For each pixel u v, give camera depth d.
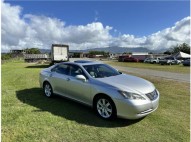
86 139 3.73
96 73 5.41
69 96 5.74
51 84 6.38
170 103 6.11
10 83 9.30
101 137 3.81
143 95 4.39
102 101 4.75
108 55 86.12
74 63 5.83
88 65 5.67
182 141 3.72
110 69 5.97
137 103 4.24
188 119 4.78
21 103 5.86
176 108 5.61
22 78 11.16
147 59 42.31
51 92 6.45
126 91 4.36
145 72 17.25
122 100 4.32
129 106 4.24
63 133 3.94
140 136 3.89
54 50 22.53
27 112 5.05
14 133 3.88
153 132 4.07
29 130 4.02
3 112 5.00
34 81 10.00
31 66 23.94
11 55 55.69
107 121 4.57
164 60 36.50
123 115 4.35
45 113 5.00
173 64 36.31
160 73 16.27
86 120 4.61
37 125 4.27
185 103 6.13
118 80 4.98
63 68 6.11
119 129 4.17
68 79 5.64
